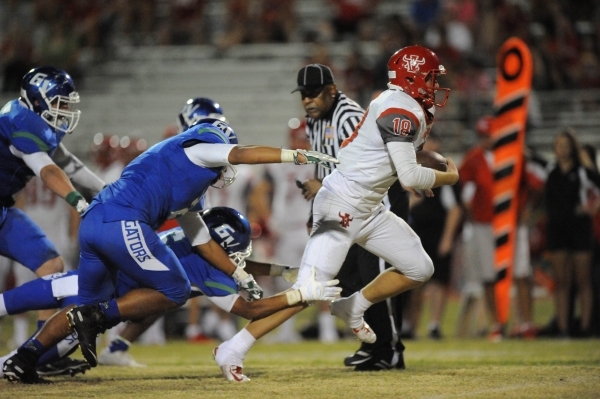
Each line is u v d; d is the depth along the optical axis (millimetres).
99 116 52500
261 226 33969
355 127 18344
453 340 30859
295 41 53906
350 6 51594
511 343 28641
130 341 21531
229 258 16859
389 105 16047
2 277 32031
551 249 30844
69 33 54969
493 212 31203
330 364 21375
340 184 16703
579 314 34094
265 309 16625
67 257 31500
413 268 17250
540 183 32438
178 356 25797
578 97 45375
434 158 17219
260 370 19422
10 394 15242
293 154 15258
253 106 51219
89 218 15992
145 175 15938
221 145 15750
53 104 17875
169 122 51750
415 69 16266
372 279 18844
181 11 55500
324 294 16453
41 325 18938
